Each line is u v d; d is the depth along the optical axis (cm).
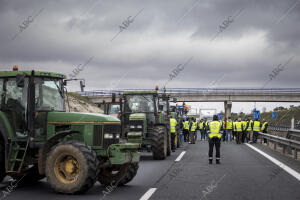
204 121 3425
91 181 807
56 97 933
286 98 7106
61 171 822
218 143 1434
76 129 888
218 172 1183
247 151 2019
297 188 895
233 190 868
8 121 880
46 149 844
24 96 893
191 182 989
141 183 976
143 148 1636
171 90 7394
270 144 2341
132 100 1709
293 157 1653
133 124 1591
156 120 1659
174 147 2066
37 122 887
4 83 908
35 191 855
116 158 866
